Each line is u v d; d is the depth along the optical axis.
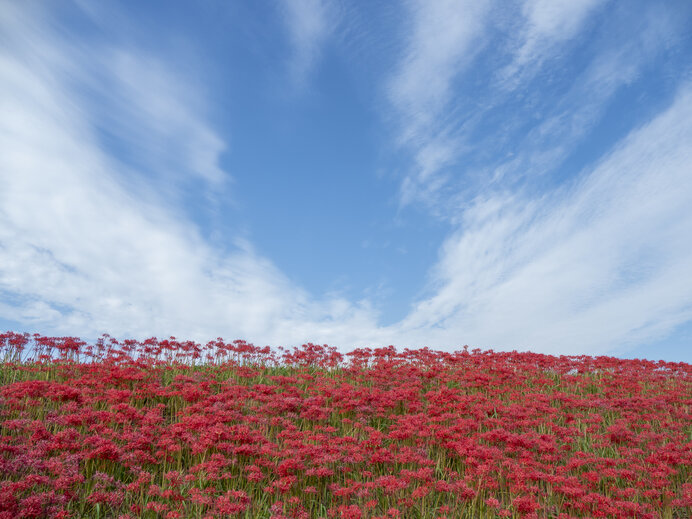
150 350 17.33
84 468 10.02
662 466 10.76
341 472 11.24
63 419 10.71
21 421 10.38
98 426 10.61
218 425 10.81
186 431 11.12
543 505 9.94
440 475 11.27
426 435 11.54
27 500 7.78
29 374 14.93
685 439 12.99
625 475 10.39
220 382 15.39
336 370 19.30
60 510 8.16
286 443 10.84
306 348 19.31
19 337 15.41
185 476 9.98
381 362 18.30
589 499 9.45
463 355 19.61
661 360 21.30
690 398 17.06
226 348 18.50
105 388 13.84
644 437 12.69
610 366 20.33
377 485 9.56
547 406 14.09
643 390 17.56
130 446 10.27
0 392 11.74
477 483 10.37
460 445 10.91
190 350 18.03
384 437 12.54
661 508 10.24
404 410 15.02
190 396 12.83
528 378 19.11
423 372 17.50
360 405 13.56
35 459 9.09
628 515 9.18
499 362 19.48
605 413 16.00
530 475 10.09
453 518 9.47
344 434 12.92
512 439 11.26
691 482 11.40
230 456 10.83
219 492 10.00
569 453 12.36
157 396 14.09
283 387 14.77
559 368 19.69
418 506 9.93
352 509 8.83
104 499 8.65
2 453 9.27
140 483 9.34
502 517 9.52
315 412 12.64
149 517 8.88
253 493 10.14
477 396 15.60
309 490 9.57
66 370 14.77
